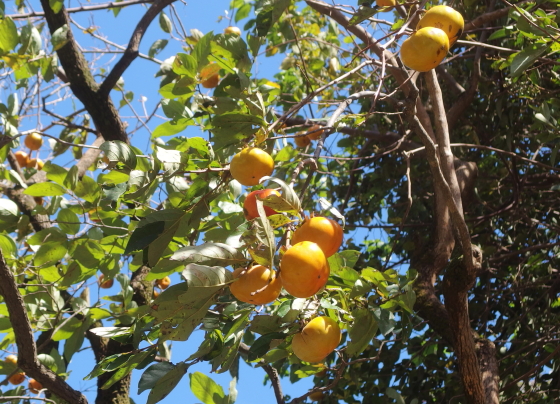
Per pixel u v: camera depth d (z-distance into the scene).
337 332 1.92
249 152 2.03
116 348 4.00
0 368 3.36
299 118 4.95
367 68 5.39
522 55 2.67
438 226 3.93
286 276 1.60
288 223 1.79
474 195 5.24
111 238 2.94
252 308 2.14
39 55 3.81
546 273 4.94
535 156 5.16
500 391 4.04
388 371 4.74
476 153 5.52
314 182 5.60
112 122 4.50
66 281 3.18
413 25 2.64
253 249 1.58
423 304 3.56
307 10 5.73
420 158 5.40
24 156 5.10
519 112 4.96
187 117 2.76
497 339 4.82
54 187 2.79
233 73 2.71
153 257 2.14
